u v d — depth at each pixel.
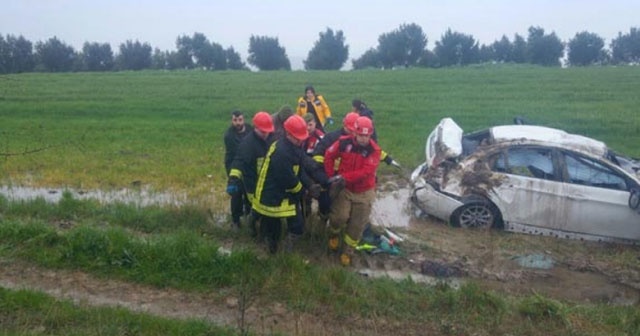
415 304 6.12
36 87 34.31
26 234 7.43
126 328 5.54
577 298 6.67
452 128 9.45
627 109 22.86
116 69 64.12
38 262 6.96
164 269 6.77
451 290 6.33
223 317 5.93
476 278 7.08
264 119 7.04
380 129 18.05
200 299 6.29
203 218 8.47
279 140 6.71
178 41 65.50
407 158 13.12
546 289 6.86
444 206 8.62
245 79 40.59
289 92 30.97
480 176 8.48
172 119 21.41
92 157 13.45
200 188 10.69
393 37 63.41
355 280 6.50
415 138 16.09
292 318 5.91
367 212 7.11
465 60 63.47
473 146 9.03
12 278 6.63
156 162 12.92
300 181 6.84
